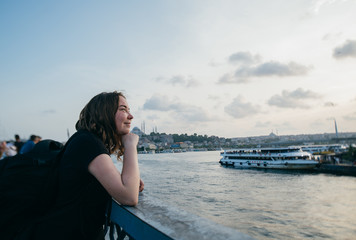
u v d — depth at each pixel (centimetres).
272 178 4806
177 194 3769
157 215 134
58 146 174
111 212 190
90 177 150
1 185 136
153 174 6662
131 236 145
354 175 4656
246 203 3075
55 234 137
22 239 133
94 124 177
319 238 1934
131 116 199
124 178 158
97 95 193
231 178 5097
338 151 9044
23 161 143
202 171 6744
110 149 192
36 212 146
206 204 3100
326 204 2867
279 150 5950
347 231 2042
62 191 146
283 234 2031
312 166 5316
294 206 2848
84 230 145
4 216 135
